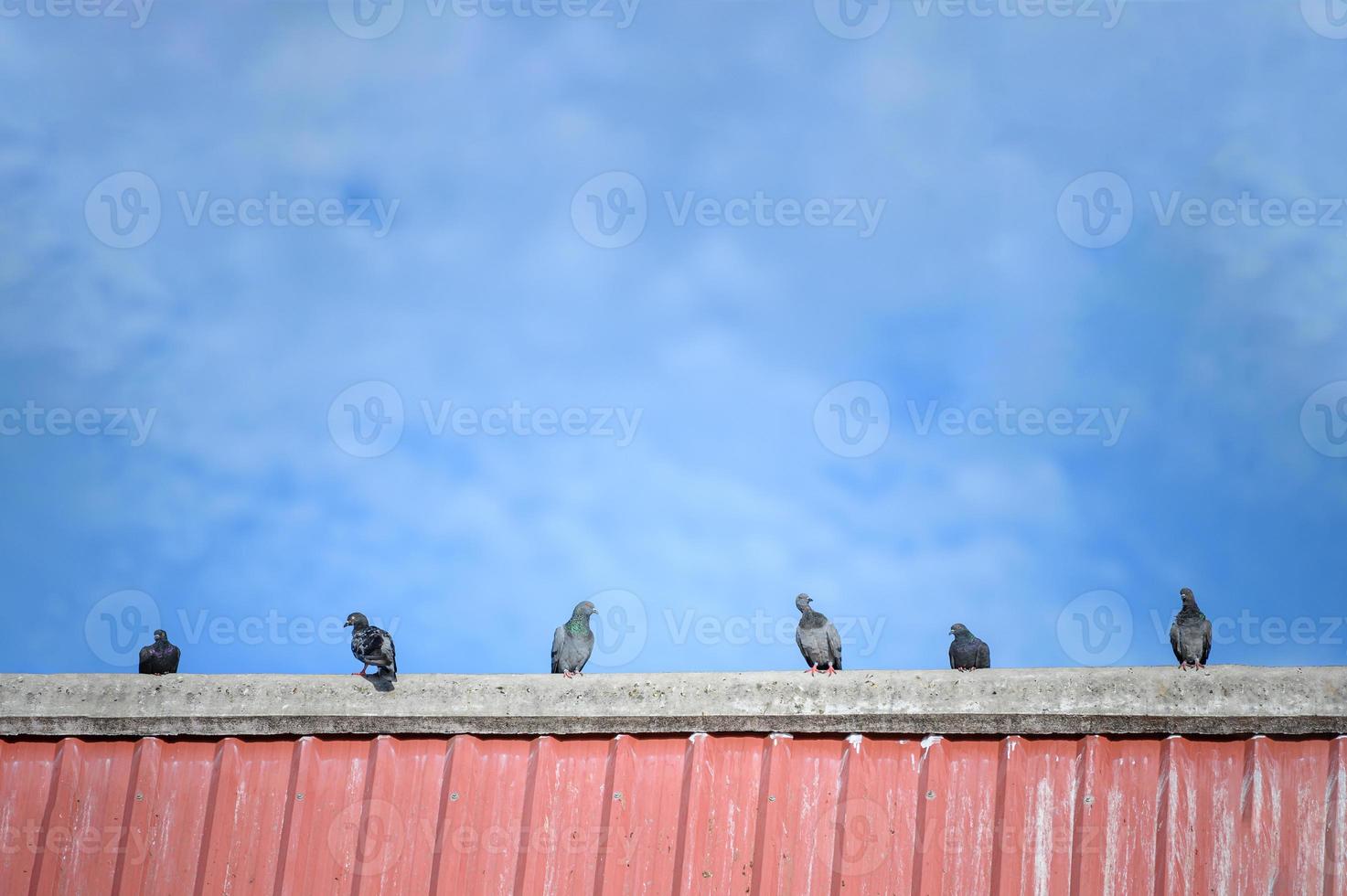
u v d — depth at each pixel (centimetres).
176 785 1208
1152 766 1120
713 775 1163
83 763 1224
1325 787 1093
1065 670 1155
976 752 1147
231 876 1159
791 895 1104
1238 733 1123
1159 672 1143
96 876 1173
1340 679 1117
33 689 1242
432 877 1141
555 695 1202
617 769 1173
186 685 1238
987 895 1087
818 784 1150
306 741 1213
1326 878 1059
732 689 1185
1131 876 1078
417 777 1191
